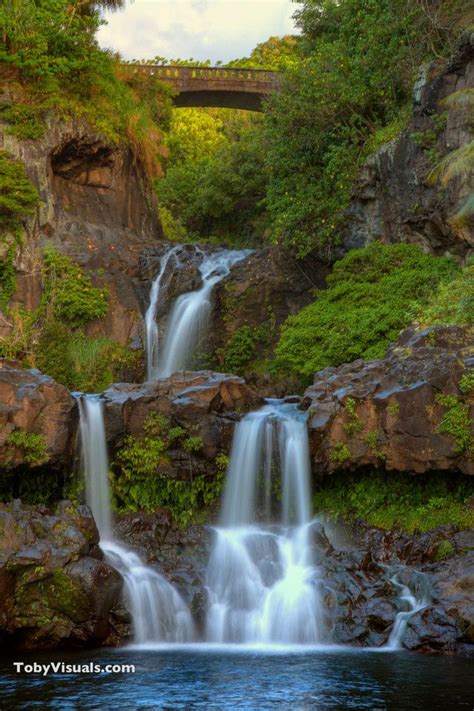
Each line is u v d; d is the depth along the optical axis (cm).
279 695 1049
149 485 1806
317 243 2908
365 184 2816
